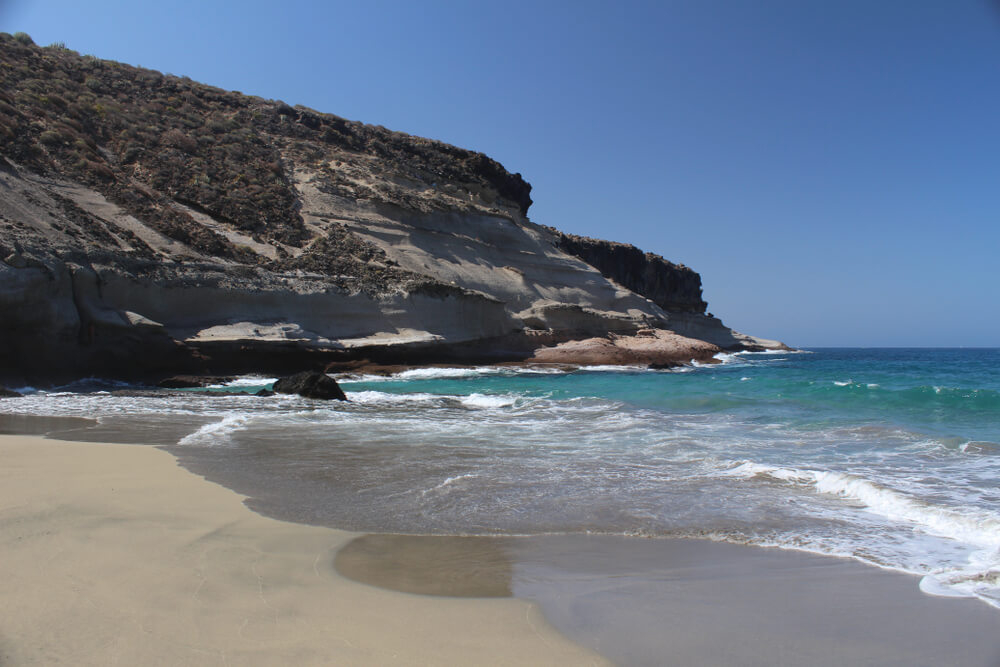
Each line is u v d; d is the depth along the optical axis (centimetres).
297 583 468
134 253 2934
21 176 3059
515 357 4431
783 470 904
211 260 3328
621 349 4719
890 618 427
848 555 566
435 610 426
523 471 926
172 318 2923
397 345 3656
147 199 3684
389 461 996
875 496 754
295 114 6150
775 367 4578
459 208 5762
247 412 1659
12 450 998
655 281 9469
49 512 627
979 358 7444
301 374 2166
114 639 360
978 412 1658
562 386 2706
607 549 579
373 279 3988
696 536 624
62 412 1598
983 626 412
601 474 904
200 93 5788
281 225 4297
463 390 2527
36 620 381
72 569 471
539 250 6288
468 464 980
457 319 4288
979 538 607
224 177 4491
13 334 2191
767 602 454
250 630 381
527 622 410
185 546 543
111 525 593
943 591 477
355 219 4812
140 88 5366
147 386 2508
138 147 4275
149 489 754
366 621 402
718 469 942
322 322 3512
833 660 364
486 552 566
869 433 1305
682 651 374
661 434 1311
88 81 4941
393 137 6638
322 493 777
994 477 886
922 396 1950
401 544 583
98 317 2512
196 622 389
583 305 6097
